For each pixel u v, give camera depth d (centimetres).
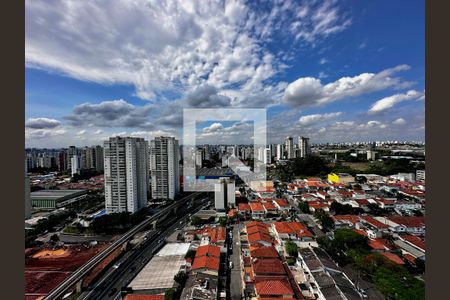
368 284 3747
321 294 3322
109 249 5191
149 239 6306
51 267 4922
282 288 3397
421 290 3228
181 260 4969
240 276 4209
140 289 3997
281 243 5109
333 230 5931
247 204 7925
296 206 8175
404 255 4434
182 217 8106
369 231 5512
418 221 5734
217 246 4853
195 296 3466
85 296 3934
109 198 8056
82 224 7344
